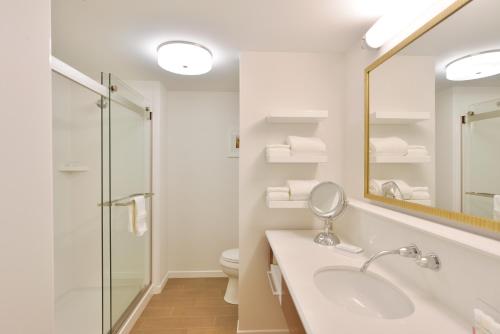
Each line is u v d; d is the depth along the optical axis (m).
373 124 1.41
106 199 1.73
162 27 1.46
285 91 1.81
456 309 0.79
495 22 0.74
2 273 0.64
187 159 2.73
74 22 1.40
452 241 0.77
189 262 2.74
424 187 1.01
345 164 1.81
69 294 2.21
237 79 2.36
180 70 1.86
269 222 1.82
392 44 1.27
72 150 2.21
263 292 1.81
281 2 1.24
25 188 0.71
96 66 2.03
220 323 1.94
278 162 1.69
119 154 1.83
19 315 0.69
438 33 0.95
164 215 2.58
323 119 1.72
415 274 0.97
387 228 1.17
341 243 1.49
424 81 1.02
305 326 0.72
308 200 1.61
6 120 0.65
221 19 1.38
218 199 2.76
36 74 0.74
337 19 1.38
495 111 0.72
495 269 0.67
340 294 1.12
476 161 0.78
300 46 1.72
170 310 2.11
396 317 0.94
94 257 2.30
